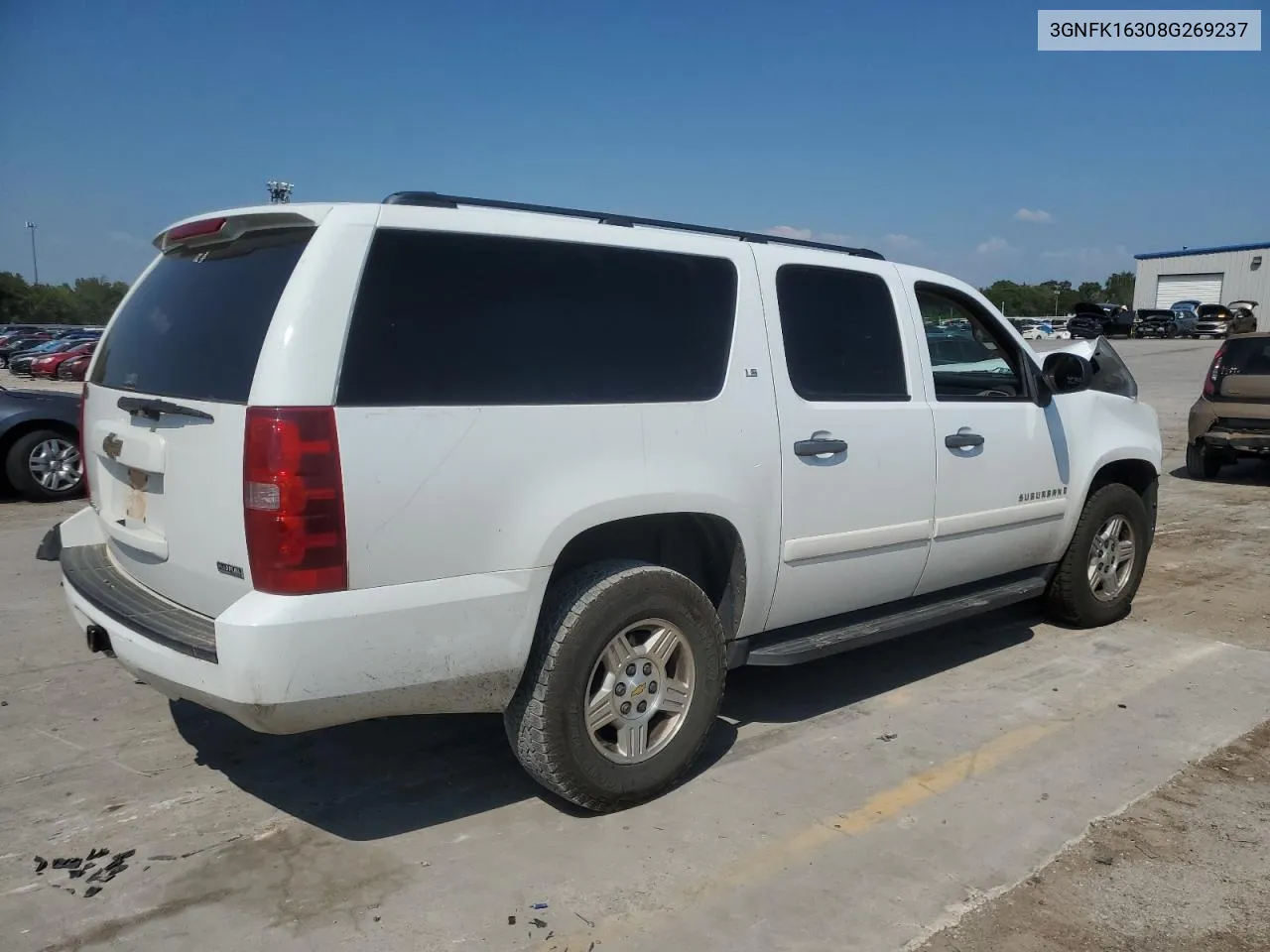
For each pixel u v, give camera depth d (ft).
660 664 11.80
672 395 11.80
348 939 9.31
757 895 10.03
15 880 10.22
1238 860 10.75
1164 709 14.96
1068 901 9.96
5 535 26.76
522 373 10.61
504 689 10.69
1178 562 24.36
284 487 9.11
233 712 9.45
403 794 12.16
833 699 15.42
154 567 11.05
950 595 16.22
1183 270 185.37
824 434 13.29
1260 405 35.12
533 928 9.49
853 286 14.33
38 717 14.38
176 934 9.36
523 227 11.00
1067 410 17.40
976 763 13.11
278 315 9.41
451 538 9.99
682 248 12.35
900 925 9.56
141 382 11.41
